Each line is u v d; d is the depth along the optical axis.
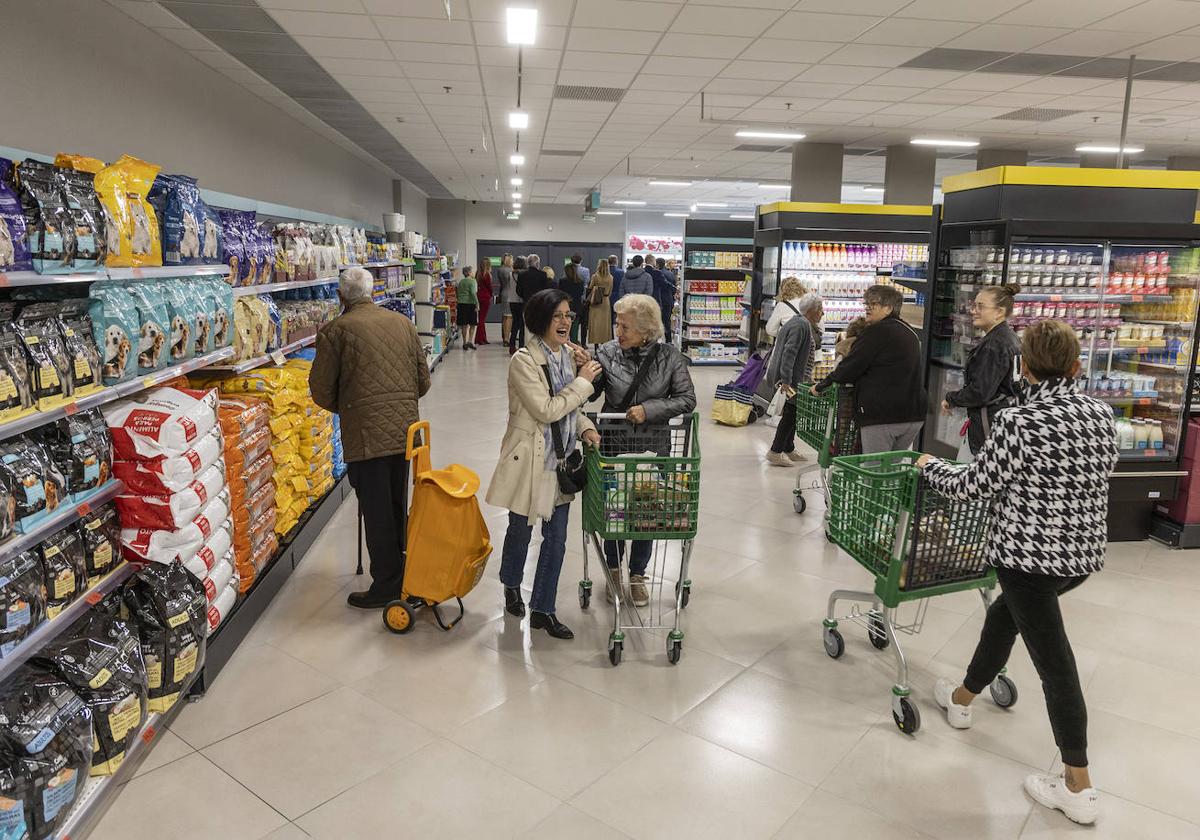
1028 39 6.14
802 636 3.61
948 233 5.41
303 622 3.65
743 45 6.39
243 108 7.74
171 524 2.69
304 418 4.61
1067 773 2.41
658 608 3.88
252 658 3.30
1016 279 4.79
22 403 2.09
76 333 2.43
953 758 2.70
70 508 2.31
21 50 4.00
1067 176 4.88
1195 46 6.30
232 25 5.59
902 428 4.47
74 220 2.33
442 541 3.46
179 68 6.16
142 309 2.78
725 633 3.63
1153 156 12.47
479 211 25.31
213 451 2.99
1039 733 2.86
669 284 13.73
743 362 12.90
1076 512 2.32
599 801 2.45
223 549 3.12
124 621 2.51
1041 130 10.27
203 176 6.69
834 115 9.42
